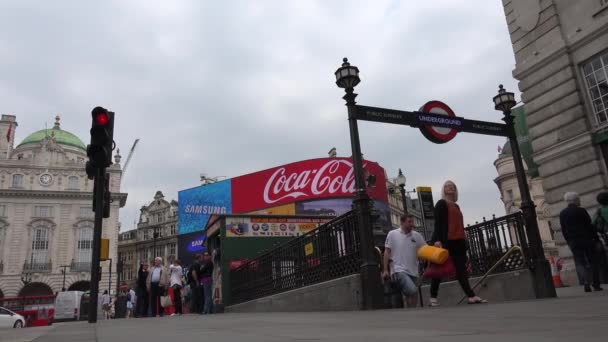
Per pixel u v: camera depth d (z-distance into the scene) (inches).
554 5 554.9
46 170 2375.7
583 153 513.7
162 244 3164.4
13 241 2224.4
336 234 338.6
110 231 2393.0
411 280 283.7
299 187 1472.7
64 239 2314.2
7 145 2532.0
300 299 377.4
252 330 140.1
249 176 1584.6
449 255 262.4
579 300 206.1
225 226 627.8
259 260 503.2
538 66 568.4
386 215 1514.5
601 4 507.2
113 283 2313.0
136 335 141.1
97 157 246.8
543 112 561.9
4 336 169.3
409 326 124.3
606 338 77.7
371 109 339.6
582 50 523.2
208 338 118.4
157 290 555.8
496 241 345.1
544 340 79.1
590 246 322.0
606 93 500.1
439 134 371.2
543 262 308.2
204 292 512.1
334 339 98.3
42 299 1369.3
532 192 1967.3
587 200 506.9
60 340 127.2
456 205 269.3
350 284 303.4
